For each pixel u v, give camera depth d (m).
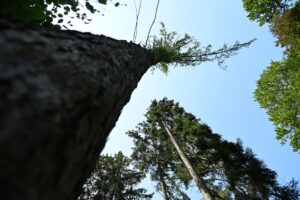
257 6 12.12
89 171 1.66
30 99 0.86
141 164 17.19
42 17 3.36
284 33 11.84
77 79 1.30
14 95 0.81
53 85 1.04
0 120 0.72
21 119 0.78
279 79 12.38
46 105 0.91
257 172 12.95
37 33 1.30
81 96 1.23
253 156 13.80
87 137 1.26
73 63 1.39
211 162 13.51
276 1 11.85
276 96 12.26
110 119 1.88
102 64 1.80
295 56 11.72
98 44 2.08
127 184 17.12
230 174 12.89
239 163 13.63
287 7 11.88
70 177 1.04
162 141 18.41
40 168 0.79
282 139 11.35
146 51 4.54
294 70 11.68
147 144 18.38
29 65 0.99
